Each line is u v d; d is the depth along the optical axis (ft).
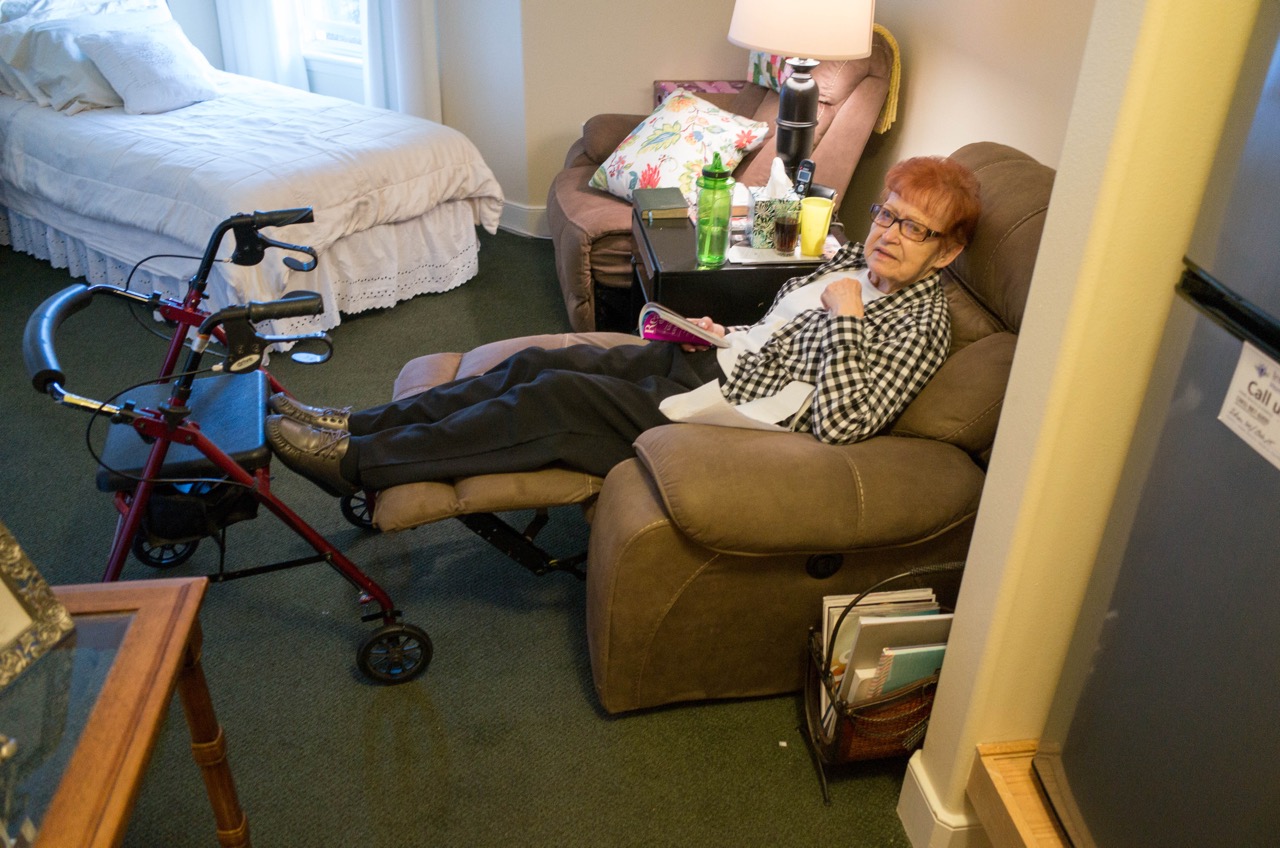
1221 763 3.23
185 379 5.27
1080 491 4.09
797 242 8.39
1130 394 3.88
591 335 7.68
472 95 13.70
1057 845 4.39
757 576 5.47
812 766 5.81
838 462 5.27
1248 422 3.08
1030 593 4.34
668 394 6.28
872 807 5.58
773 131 10.38
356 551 7.46
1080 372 3.80
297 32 15.58
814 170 9.27
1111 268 3.60
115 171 10.43
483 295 11.98
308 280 10.19
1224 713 3.21
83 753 3.08
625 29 12.83
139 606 3.68
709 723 6.08
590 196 10.69
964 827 5.07
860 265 6.84
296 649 6.56
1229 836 3.20
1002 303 5.91
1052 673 4.65
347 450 6.05
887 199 6.16
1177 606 3.48
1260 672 3.03
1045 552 4.24
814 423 5.71
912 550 5.60
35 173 11.27
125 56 11.68
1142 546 3.72
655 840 5.36
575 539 7.72
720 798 5.61
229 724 5.98
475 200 12.16
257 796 5.54
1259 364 3.03
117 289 6.02
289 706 6.12
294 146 10.68
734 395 6.52
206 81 12.38
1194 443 3.40
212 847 5.25
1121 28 3.35
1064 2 7.00
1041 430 3.94
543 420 6.02
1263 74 3.08
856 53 8.20
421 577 7.22
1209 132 3.39
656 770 5.76
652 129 10.46
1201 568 3.34
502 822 5.44
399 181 10.92
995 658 4.52
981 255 6.09
